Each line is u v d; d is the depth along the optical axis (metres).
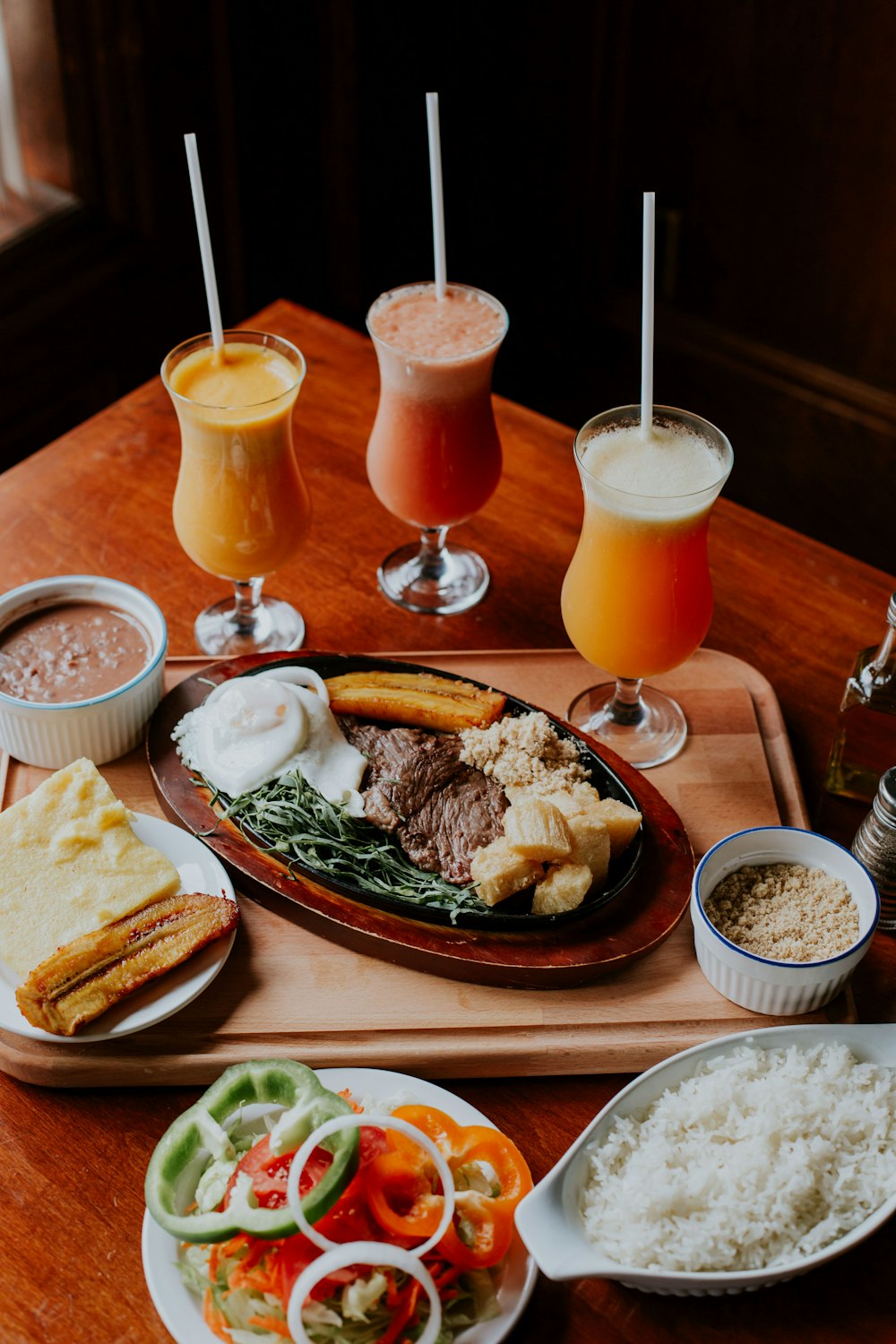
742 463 3.11
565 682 1.59
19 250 2.37
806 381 2.89
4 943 1.24
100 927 1.25
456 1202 1.05
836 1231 1.07
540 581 1.75
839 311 2.78
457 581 1.73
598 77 2.76
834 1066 1.16
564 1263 1.00
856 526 3.03
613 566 1.37
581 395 3.31
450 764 1.41
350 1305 0.98
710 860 1.28
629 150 2.85
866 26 2.40
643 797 1.42
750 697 1.58
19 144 2.44
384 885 1.31
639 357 3.13
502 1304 1.04
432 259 3.20
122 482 1.85
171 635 1.65
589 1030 1.24
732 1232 1.05
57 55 2.25
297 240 2.94
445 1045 1.22
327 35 2.64
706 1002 1.27
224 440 1.43
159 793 1.41
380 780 1.40
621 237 3.00
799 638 1.68
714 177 2.77
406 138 2.91
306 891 1.31
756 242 2.79
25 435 2.58
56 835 1.32
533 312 3.26
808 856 1.32
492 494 1.66
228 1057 1.21
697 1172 1.08
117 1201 1.13
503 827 1.36
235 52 2.52
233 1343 1.00
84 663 1.48
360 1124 1.02
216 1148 1.08
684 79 2.67
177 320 2.76
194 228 2.66
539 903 1.28
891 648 1.43
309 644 1.64
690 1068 1.16
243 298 2.87
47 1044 1.21
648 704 1.57
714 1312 1.08
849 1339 1.07
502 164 3.06
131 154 2.44
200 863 1.34
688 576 1.38
